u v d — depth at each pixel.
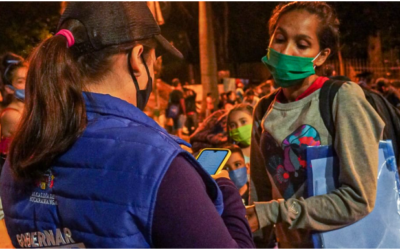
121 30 0.97
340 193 1.57
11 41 10.63
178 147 0.90
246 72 13.34
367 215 1.62
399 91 7.39
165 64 13.18
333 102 1.63
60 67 0.91
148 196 0.83
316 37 1.68
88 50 0.96
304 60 1.68
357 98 1.59
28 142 0.91
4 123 2.74
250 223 1.65
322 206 1.58
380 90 7.38
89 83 0.99
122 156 0.87
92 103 0.95
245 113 2.90
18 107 2.85
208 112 10.52
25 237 0.98
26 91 0.95
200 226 0.84
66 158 0.91
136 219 0.84
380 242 1.63
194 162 0.92
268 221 1.64
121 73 1.00
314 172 1.63
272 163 1.80
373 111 1.59
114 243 0.84
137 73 1.00
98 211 0.85
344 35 11.93
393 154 1.66
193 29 13.60
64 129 0.90
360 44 12.11
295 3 1.75
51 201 0.93
